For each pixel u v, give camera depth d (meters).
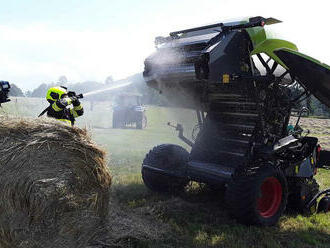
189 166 5.00
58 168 2.88
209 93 4.95
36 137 2.83
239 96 4.66
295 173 4.93
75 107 4.00
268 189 4.49
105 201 3.24
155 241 3.62
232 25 4.43
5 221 2.78
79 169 2.98
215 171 4.66
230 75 4.24
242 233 4.01
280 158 4.93
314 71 4.22
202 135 5.40
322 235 4.20
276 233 4.15
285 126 5.04
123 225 3.77
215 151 5.16
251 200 4.08
